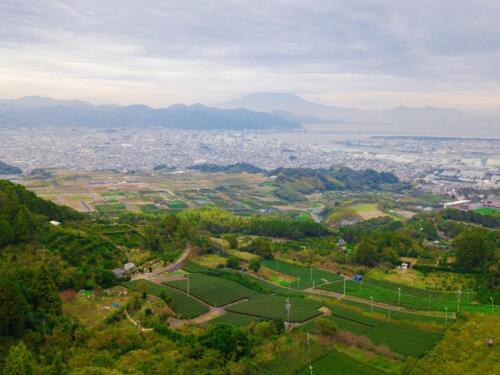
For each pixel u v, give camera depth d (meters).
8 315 111.88
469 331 135.75
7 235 165.38
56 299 130.88
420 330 143.25
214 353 113.25
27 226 176.50
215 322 144.00
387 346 126.88
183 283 181.50
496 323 140.88
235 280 197.38
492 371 108.69
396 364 117.31
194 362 108.75
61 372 98.69
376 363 117.88
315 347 122.38
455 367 111.69
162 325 131.38
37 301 128.62
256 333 131.00
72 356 109.50
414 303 178.75
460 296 187.88
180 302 160.12
